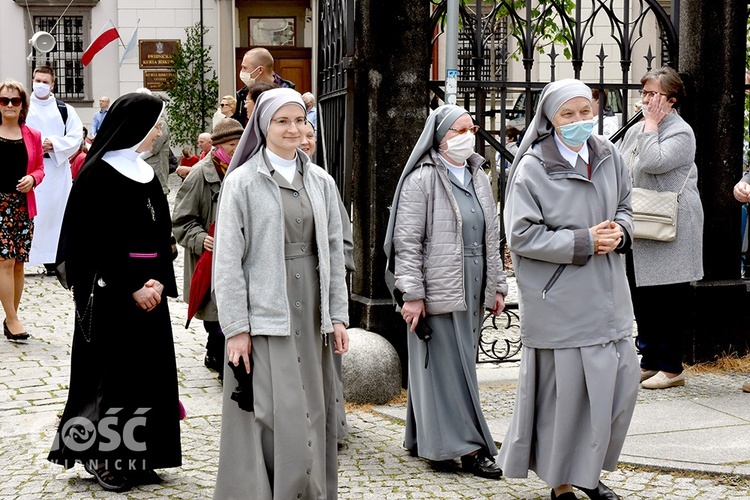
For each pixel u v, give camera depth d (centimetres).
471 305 568
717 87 793
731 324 806
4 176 902
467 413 561
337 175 772
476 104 766
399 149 724
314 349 456
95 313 524
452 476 558
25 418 673
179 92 2525
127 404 526
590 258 489
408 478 552
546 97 494
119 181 517
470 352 565
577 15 772
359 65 725
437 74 1884
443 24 826
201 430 645
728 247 805
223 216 445
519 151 509
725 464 558
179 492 529
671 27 804
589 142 504
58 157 1195
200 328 993
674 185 719
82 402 533
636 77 1833
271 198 447
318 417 453
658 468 557
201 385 762
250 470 449
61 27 2614
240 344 438
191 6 2539
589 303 486
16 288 937
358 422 657
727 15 790
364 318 733
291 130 448
